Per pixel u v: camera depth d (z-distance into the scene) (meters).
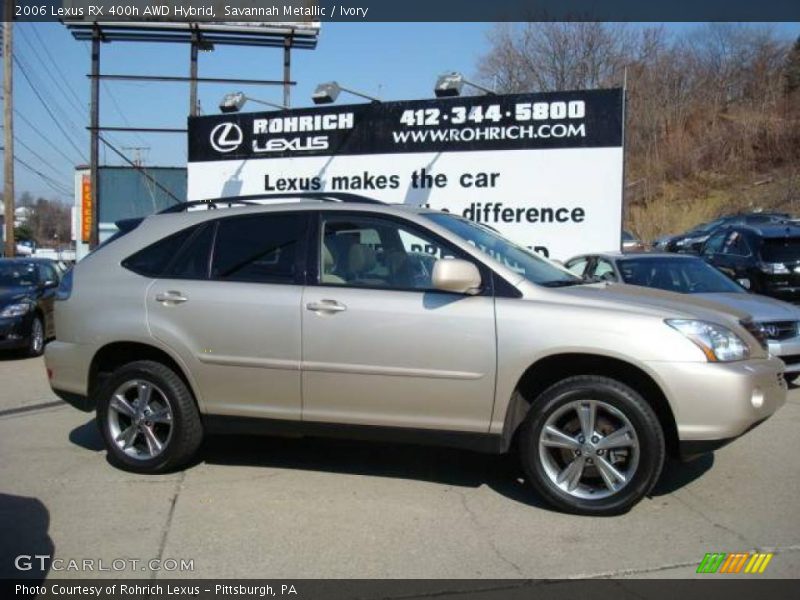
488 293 4.97
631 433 4.67
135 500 5.20
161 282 5.69
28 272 13.73
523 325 4.82
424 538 4.53
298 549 4.39
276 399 5.35
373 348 5.06
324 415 5.26
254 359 5.35
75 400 6.00
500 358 4.83
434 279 4.81
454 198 13.25
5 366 11.45
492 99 12.89
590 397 4.74
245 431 5.52
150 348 5.76
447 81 13.06
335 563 4.21
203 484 5.52
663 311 4.76
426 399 5.00
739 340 4.80
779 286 11.72
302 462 6.03
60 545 4.47
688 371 4.57
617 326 4.69
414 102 13.50
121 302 5.75
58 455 6.30
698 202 48.38
